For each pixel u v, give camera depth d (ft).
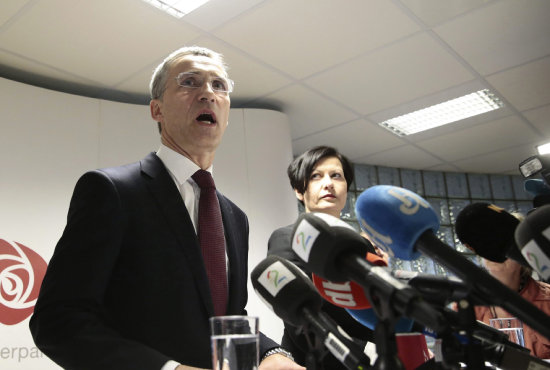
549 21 12.22
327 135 18.40
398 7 11.23
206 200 4.41
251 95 15.15
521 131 18.93
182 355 3.50
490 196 23.56
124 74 13.34
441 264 1.96
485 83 15.15
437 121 17.74
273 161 15.47
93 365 2.87
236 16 11.19
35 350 11.43
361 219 2.29
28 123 12.75
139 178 4.01
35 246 12.10
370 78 14.40
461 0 11.12
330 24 11.69
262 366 3.34
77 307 3.19
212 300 3.83
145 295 3.60
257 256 14.55
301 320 2.19
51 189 12.68
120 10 10.74
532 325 1.64
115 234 3.56
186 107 4.54
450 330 1.79
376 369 1.65
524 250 1.92
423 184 22.70
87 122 13.65
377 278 1.71
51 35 11.44
